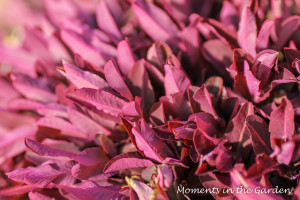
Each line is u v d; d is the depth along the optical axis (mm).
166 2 455
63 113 416
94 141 412
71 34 433
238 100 383
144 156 378
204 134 359
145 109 401
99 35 452
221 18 444
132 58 410
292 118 350
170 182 354
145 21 434
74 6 500
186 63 430
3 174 427
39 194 395
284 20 406
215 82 396
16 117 465
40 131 417
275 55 366
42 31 501
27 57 492
